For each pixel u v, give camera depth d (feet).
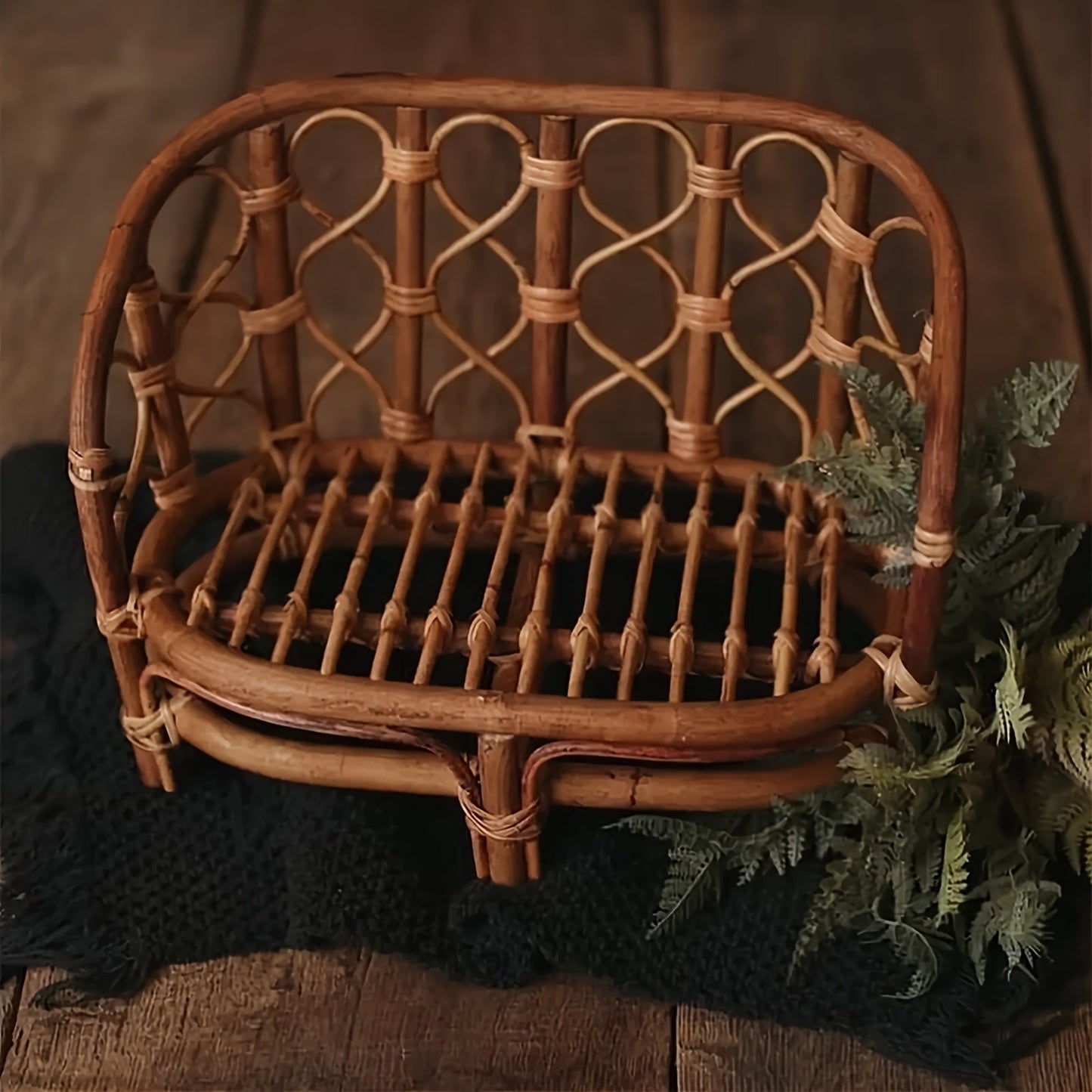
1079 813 4.30
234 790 4.50
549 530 4.46
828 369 4.38
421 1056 4.29
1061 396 4.16
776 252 4.45
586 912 4.36
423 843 4.46
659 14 6.57
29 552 4.90
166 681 4.34
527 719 4.10
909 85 6.26
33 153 6.06
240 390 4.59
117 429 5.24
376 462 4.65
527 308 4.54
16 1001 4.35
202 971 4.40
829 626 4.28
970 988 4.28
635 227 5.77
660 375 5.38
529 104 4.32
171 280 5.57
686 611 4.30
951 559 4.05
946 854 4.18
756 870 4.38
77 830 4.48
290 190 4.46
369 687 4.14
